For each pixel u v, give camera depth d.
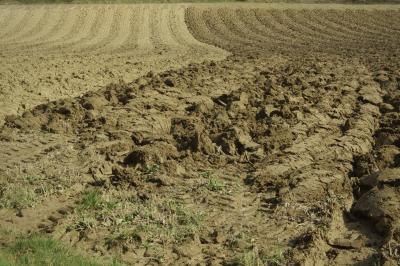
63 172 9.22
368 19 40.78
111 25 37.16
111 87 16.06
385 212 7.33
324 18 41.19
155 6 43.59
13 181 8.85
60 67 19.20
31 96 14.80
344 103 13.96
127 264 6.53
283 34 35.09
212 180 8.83
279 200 8.13
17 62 20.22
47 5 44.66
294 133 11.44
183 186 8.82
